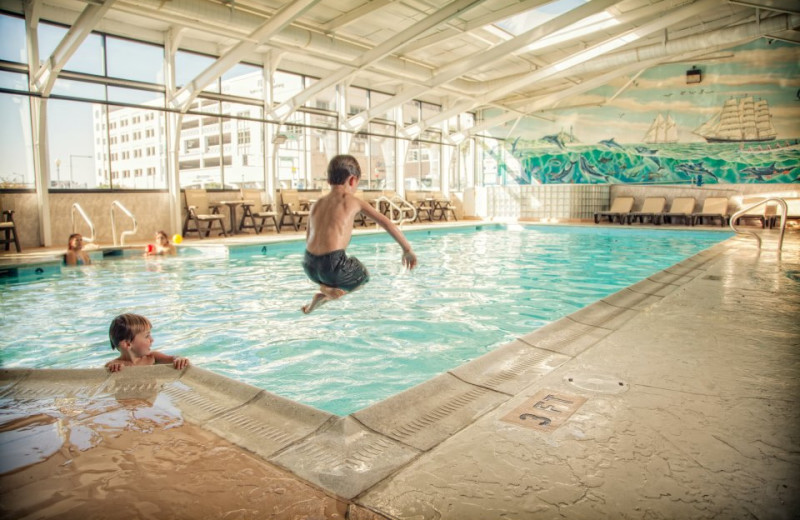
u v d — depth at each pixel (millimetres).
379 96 15641
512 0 9984
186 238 10938
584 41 12750
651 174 15422
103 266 7551
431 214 16469
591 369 2375
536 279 6586
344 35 11586
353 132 14156
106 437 1777
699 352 2629
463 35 11805
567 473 1449
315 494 1397
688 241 10961
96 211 9953
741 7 11398
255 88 13094
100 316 4586
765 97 13406
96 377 2418
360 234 11586
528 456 1556
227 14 8438
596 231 13750
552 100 15398
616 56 12617
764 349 2676
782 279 4938
